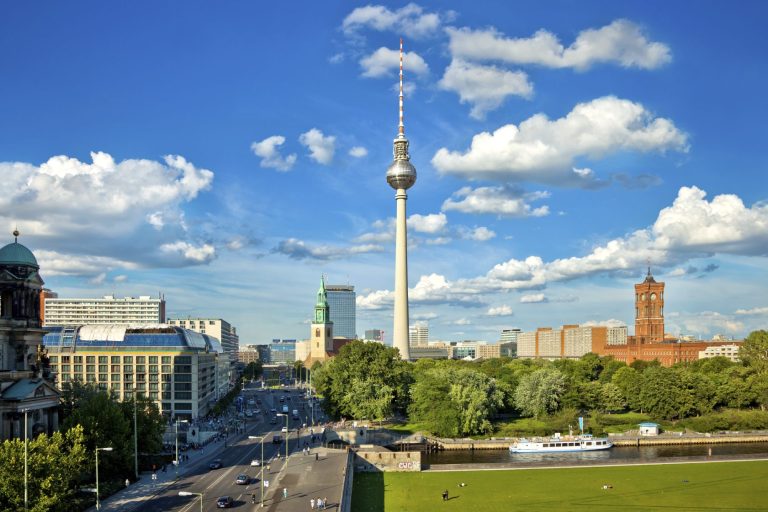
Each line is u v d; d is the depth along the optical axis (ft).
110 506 372.79
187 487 420.36
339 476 446.60
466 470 536.01
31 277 498.69
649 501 425.28
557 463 549.13
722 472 515.91
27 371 469.16
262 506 366.22
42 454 345.31
